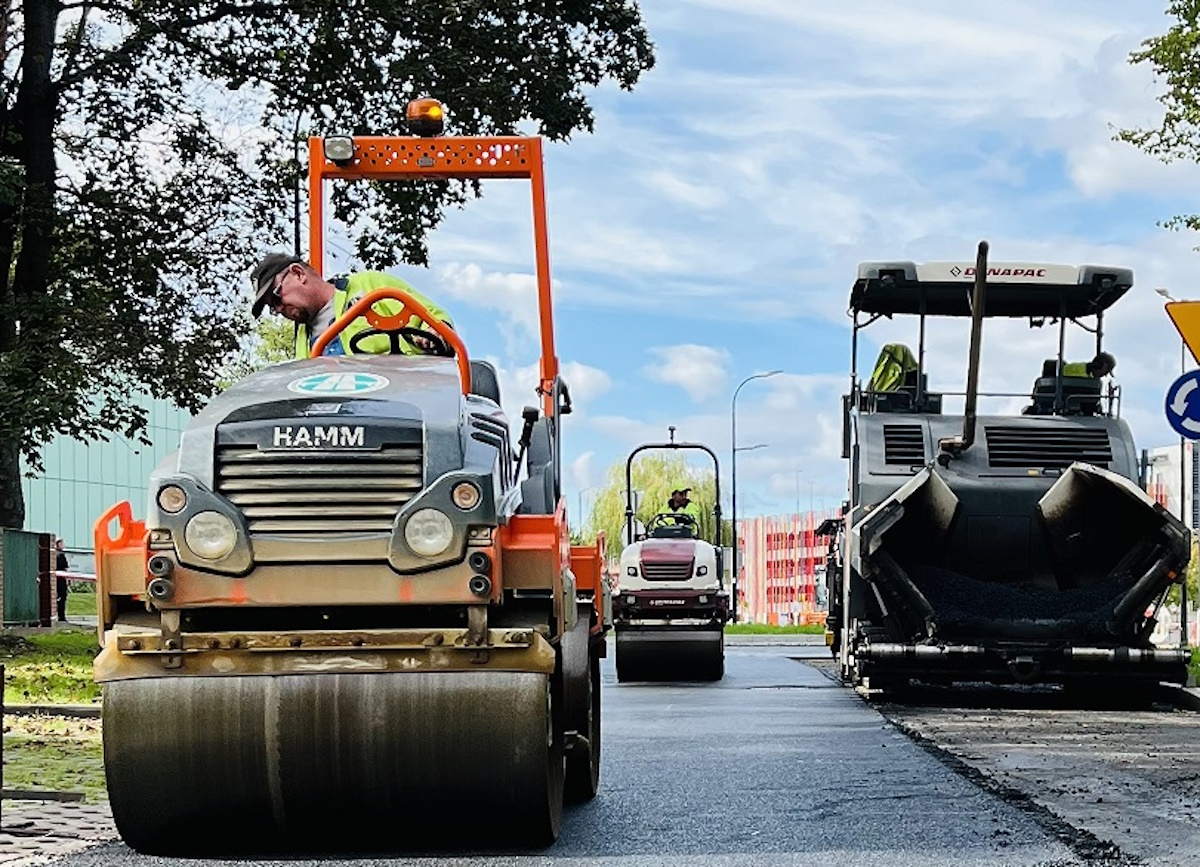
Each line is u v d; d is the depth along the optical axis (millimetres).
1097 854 7848
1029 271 19625
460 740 7539
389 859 7746
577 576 9070
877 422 19344
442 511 7414
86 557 72000
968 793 10188
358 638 7488
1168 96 22734
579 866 7531
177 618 7504
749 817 9164
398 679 7559
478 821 7797
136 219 26828
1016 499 18547
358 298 9109
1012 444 18906
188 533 7426
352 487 7480
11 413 23484
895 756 12461
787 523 70625
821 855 7844
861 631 18688
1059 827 8719
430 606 7688
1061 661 17281
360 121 27219
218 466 7508
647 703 18703
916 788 10453
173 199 27609
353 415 7559
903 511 17797
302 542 7422
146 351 26812
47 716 15438
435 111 10000
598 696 10352
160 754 7551
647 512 78688
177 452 7629
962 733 14508
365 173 10070
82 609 47875
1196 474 22562
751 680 23594
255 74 27078
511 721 7547
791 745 13414
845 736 14219
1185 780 10922
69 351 25375
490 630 7500
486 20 27047
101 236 26828
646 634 23656
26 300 24578
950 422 19359
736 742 13719
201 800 7637
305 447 7488
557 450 9891
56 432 25172
